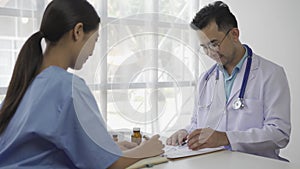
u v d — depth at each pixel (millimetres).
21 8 1820
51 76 881
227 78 1558
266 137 1337
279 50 2350
